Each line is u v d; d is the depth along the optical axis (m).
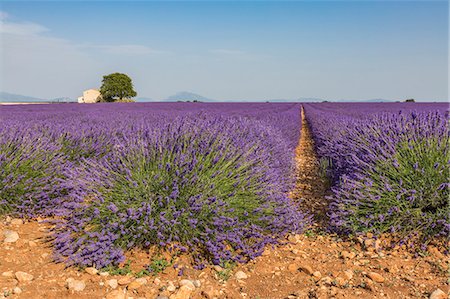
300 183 6.67
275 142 6.39
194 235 3.48
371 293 2.80
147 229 3.43
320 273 3.19
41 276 2.96
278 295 2.81
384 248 3.71
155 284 2.90
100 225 3.44
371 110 24.23
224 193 3.72
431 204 4.02
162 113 18.14
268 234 3.80
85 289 2.77
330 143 7.09
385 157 4.52
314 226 4.45
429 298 2.72
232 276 3.12
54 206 4.43
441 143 4.31
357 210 4.07
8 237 3.62
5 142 4.82
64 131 6.31
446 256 3.48
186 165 3.72
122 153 4.14
